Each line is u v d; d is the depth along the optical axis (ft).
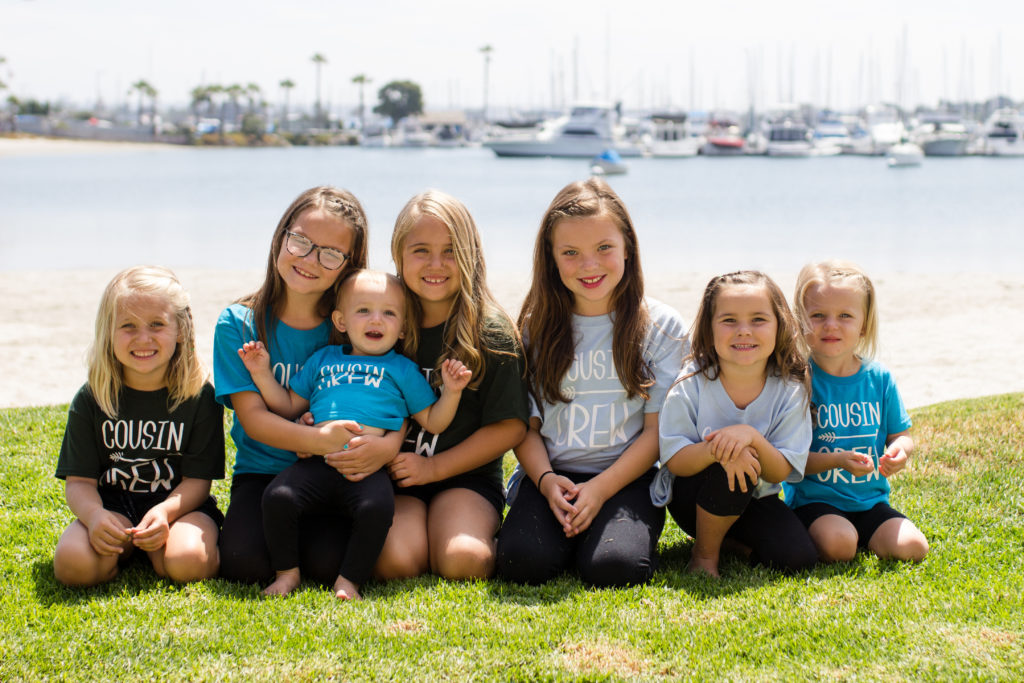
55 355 30.48
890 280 46.60
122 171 199.93
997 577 11.38
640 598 11.02
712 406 12.25
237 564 11.43
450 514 12.16
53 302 41.14
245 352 11.92
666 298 40.11
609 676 9.13
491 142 253.65
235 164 239.71
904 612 10.42
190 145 404.98
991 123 270.67
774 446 11.96
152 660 9.37
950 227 82.84
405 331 12.60
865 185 150.61
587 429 12.73
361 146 437.17
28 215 96.43
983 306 38.65
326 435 11.35
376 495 11.26
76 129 384.27
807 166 231.50
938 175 182.60
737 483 11.41
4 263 57.21
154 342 11.41
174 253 63.98
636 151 270.05
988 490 14.66
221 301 39.93
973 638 9.75
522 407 12.49
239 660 9.39
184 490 11.95
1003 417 18.57
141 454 11.93
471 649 9.64
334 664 9.30
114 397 11.68
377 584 11.63
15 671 9.12
